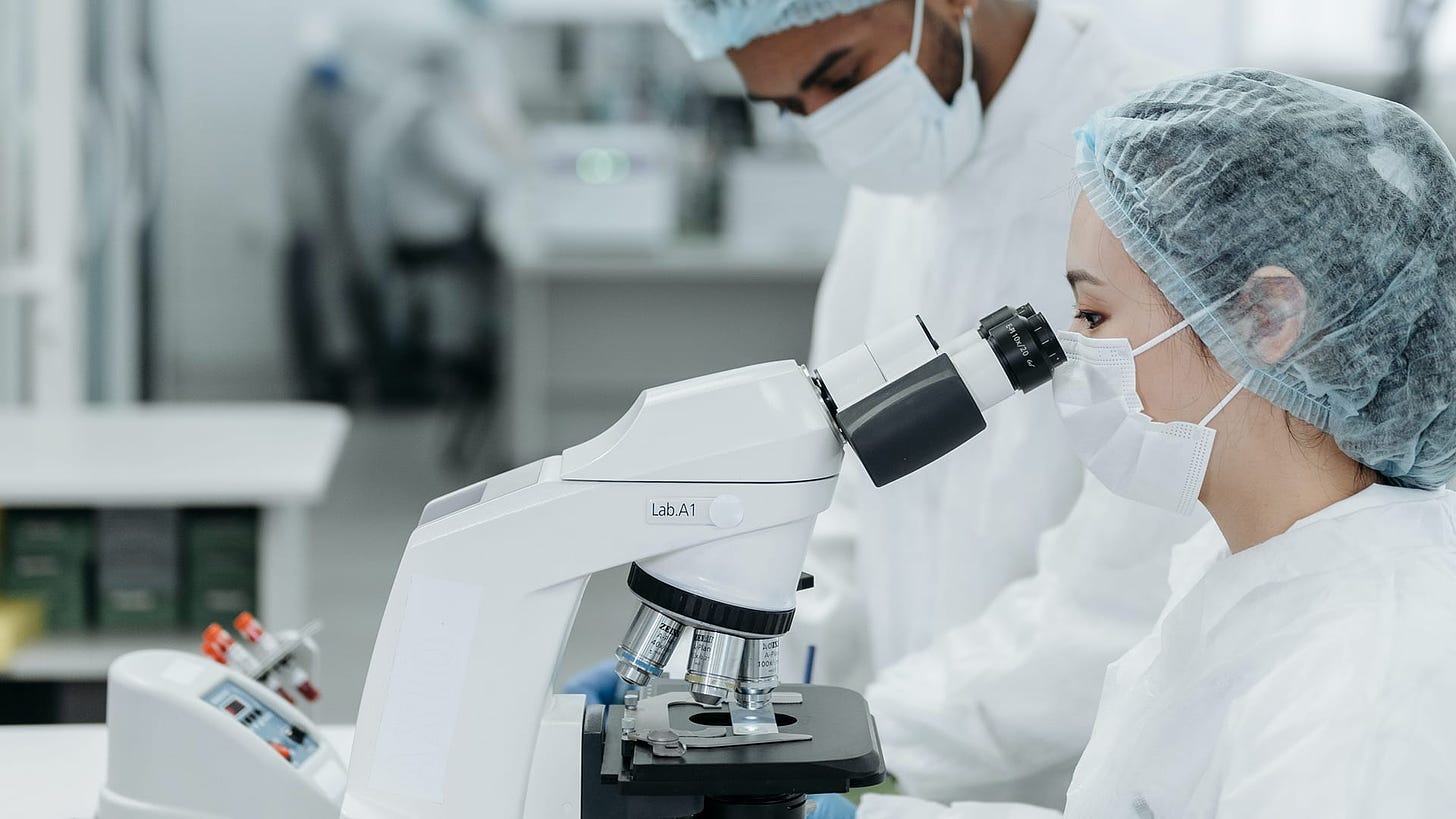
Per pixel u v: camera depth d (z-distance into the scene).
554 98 7.05
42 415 3.01
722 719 0.98
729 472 0.87
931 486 1.62
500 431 6.29
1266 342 0.88
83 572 2.42
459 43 6.50
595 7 6.77
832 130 1.45
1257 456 0.92
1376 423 0.89
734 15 1.35
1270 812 0.77
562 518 0.89
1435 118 4.88
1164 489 0.95
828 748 0.91
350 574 4.46
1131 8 4.25
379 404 6.97
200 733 1.01
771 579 0.88
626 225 5.19
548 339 5.57
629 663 0.91
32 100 3.51
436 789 0.91
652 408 0.88
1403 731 0.76
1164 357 0.92
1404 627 0.81
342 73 6.58
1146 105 0.94
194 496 2.33
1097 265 0.93
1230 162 0.89
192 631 2.48
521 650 0.90
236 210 7.09
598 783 1.00
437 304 6.87
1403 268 0.87
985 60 1.47
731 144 5.56
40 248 3.54
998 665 1.32
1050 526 1.53
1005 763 1.31
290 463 2.50
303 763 1.04
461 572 0.90
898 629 1.66
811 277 5.46
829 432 0.88
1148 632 1.29
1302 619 0.86
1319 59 4.90
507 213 6.19
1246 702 0.84
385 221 6.73
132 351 4.32
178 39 6.94
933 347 0.88
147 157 4.42
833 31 1.37
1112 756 0.96
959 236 1.56
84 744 1.33
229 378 7.16
